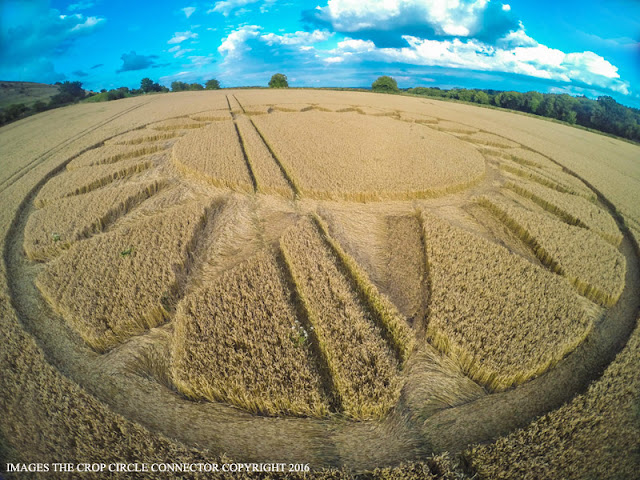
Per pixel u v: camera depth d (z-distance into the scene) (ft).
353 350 24.43
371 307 30.45
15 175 60.29
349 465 18.57
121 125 98.68
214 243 39.63
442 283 31.99
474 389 23.44
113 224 43.37
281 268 35.27
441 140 86.28
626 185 65.10
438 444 19.80
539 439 19.60
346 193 50.80
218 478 17.46
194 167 57.57
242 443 19.58
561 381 23.94
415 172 60.49
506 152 80.07
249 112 114.52
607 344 27.68
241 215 45.70
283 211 47.52
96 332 25.79
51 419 20.08
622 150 102.94
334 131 89.40
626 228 48.88
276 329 26.16
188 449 18.75
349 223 44.98
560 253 38.06
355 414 20.99
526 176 66.23
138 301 28.63
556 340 25.76
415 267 36.42
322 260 34.78
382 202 51.49
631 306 32.76
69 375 23.34
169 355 25.34
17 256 37.17
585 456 18.69
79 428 19.62
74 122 110.73
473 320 27.40
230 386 21.98
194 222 41.09
